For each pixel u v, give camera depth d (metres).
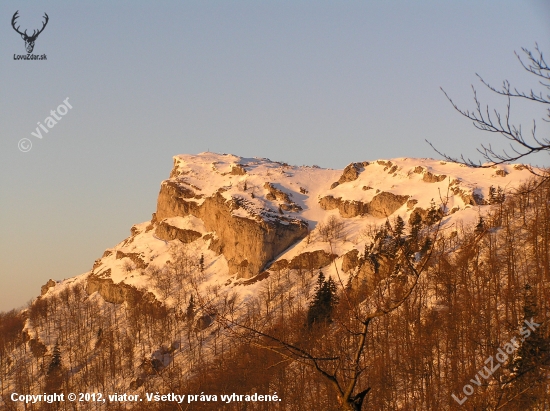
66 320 198.50
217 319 19.47
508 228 119.31
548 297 65.12
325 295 93.44
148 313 174.25
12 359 183.38
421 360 83.44
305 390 82.06
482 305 92.00
